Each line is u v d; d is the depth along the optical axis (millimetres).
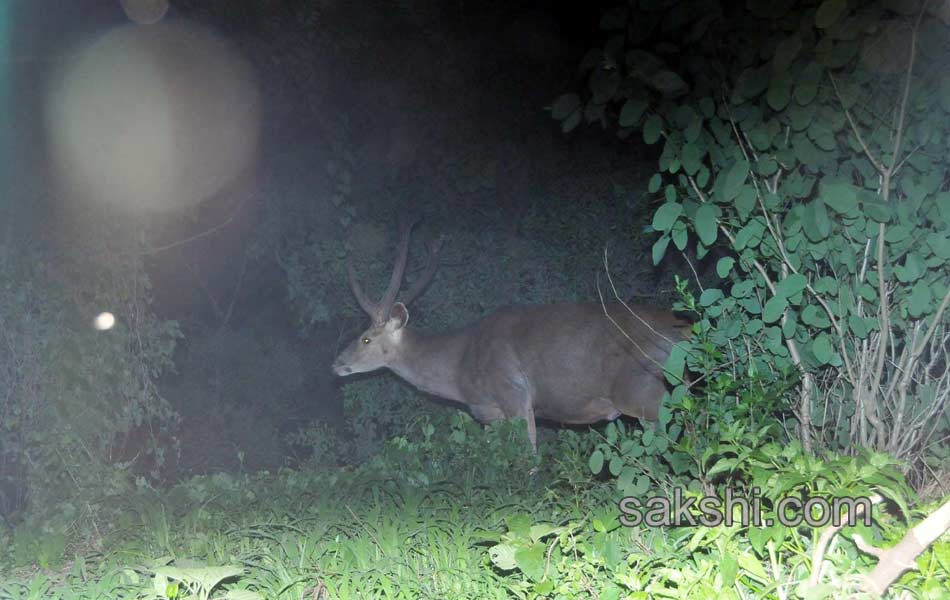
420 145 11094
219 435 12500
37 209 8125
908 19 5055
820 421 5406
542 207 11062
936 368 6059
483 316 10781
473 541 5078
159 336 8578
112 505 6832
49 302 7918
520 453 7121
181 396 12867
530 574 3971
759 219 5184
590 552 4336
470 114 11188
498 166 11039
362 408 10984
